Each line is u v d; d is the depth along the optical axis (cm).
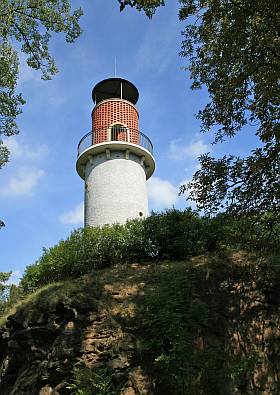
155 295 1233
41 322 1389
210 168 1148
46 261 1953
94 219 2470
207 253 1605
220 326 1212
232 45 1121
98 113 2817
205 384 1020
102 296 1353
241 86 1148
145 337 1169
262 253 1387
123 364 1121
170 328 1067
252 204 1109
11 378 1424
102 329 1239
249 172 1091
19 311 1506
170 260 1711
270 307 1267
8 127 1390
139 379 1088
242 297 1288
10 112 1365
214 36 1196
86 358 1184
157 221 1844
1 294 2467
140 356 1128
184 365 1027
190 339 1123
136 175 2631
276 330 1213
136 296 1340
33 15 1284
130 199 2517
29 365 1362
